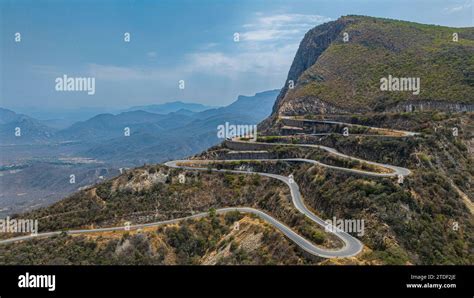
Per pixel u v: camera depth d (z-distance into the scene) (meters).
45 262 94.00
